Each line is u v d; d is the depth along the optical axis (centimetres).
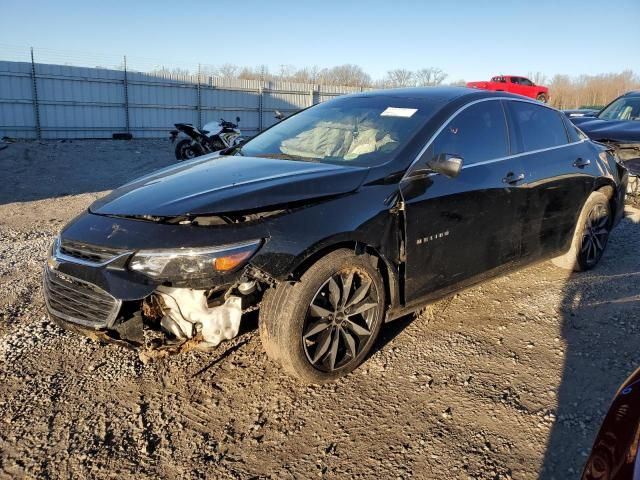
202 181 321
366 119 391
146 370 330
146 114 2442
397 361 341
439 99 395
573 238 482
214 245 267
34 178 1216
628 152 756
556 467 247
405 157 340
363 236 308
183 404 298
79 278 279
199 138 1351
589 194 484
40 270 504
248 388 313
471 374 326
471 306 423
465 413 288
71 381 317
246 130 2784
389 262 324
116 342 275
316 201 299
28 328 379
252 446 265
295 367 295
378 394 306
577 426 275
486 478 242
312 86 2967
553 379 319
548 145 450
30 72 2111
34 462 251
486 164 384
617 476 139
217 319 285
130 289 264
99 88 2289
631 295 443
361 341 325
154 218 282
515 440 266
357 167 332
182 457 257
